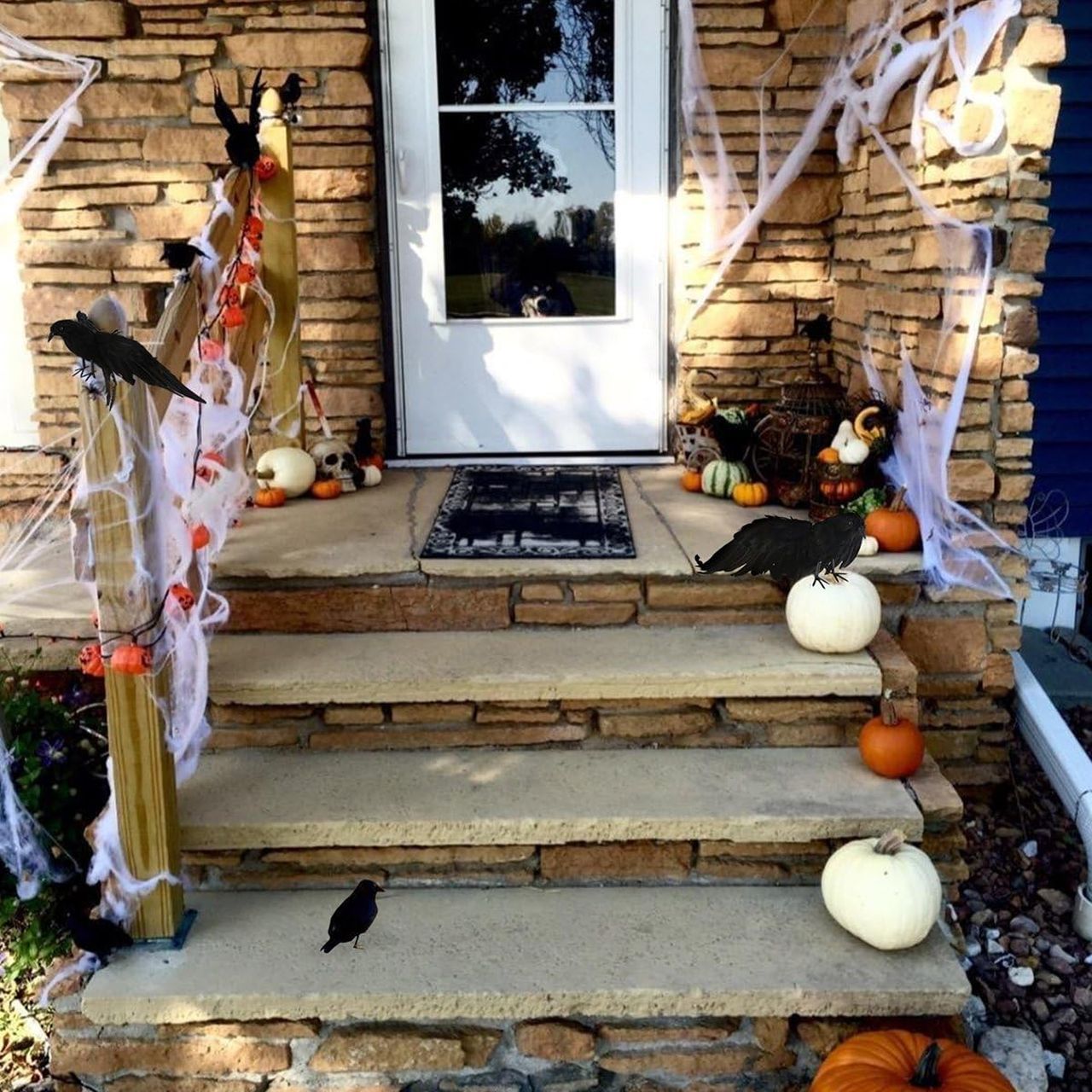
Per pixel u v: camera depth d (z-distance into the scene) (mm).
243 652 3043
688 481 3959
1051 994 2770
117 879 2451
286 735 2924
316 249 4109
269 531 3486
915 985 2320
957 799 2688
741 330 4211
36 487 4219
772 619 3176
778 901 2604
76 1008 2396
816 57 3947
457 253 4281
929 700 3363
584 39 4117
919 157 3275
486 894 2652
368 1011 2340
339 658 2992
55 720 2896
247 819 2617
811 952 2428
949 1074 2143
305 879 2684
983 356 3066
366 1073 2410
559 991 2326
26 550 3818
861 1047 2221
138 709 2361
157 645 2367
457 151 4191
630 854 2670
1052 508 4336
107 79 3947
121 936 2396
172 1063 2416
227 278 3186
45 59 3916
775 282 4184
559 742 2934
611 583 3172
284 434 3961
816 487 3527
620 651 3008
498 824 2611
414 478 4207
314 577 3156
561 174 4227
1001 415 3125
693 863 2676
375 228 4195
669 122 4172
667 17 4086
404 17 4062
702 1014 2336
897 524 3281
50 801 2779
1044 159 2938
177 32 3920
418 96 4133
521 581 3182
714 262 4156
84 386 2211
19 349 4258
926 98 3219
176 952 2461
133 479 2268
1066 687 3910
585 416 4418
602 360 4371
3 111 3979
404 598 3172
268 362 3879
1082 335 4180
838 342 4133
